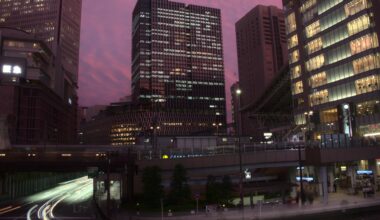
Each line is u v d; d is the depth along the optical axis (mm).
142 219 36250
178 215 37625
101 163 55688
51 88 159250
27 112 135500
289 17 99750
